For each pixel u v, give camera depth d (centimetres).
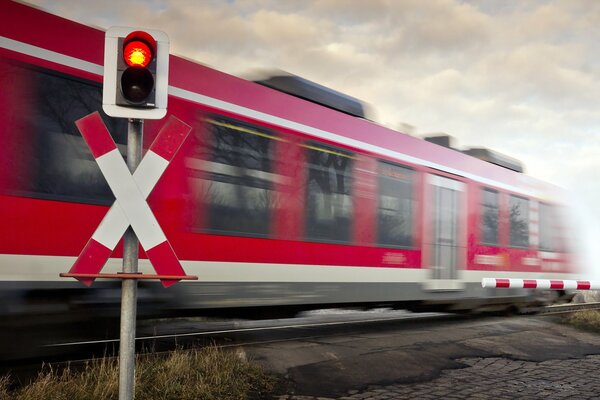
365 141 999
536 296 1484
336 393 582
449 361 752
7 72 591
